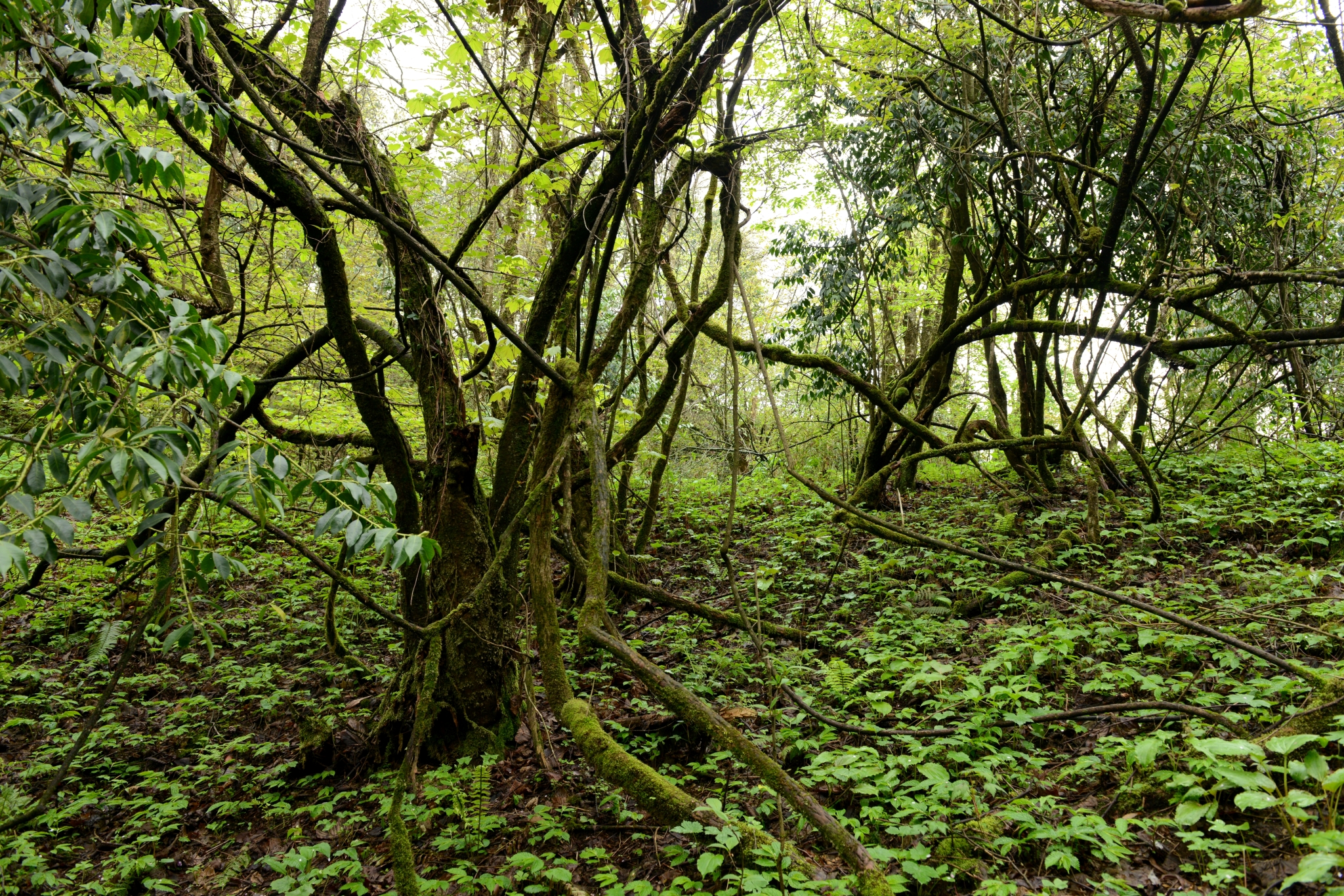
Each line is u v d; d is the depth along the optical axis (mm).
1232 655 3785
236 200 5895
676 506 9961
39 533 2051
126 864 3748
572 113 5547
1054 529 6949
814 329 9961
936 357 7562
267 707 5457
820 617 6039
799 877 2756
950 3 6922
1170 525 6262
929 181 8016
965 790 3029
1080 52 6906
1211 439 8453
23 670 5992
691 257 7738
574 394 4195
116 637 2865
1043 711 3582
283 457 2398
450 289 5449
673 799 2996
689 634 6031
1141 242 7395
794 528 8156
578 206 5020
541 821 3623
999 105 6730
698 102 4477
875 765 3316
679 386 10453
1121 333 6105
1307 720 2939
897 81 7254
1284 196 7488
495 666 4730
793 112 6852
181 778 4754
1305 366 7469
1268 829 2678
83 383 2439
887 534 5035
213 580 7547
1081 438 6387
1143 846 2766
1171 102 4367
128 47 4250
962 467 10531
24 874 3705
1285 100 7223
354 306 5359
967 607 5527
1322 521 5426
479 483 4926
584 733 3279
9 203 2439
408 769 3371
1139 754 2779
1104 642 4281
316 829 4066
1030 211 7160
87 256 2451
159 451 2289
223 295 4891
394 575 7715
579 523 6715
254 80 4586
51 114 2422
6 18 2363
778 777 2789
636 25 4594
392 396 6543
